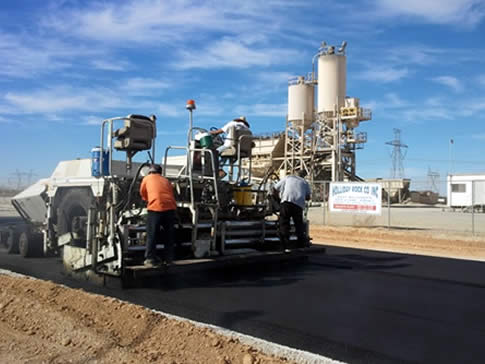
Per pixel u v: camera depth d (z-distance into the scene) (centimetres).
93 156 788
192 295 651
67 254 774
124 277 679
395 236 1678
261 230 852
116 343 444
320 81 4216
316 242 1520
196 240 739
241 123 880
